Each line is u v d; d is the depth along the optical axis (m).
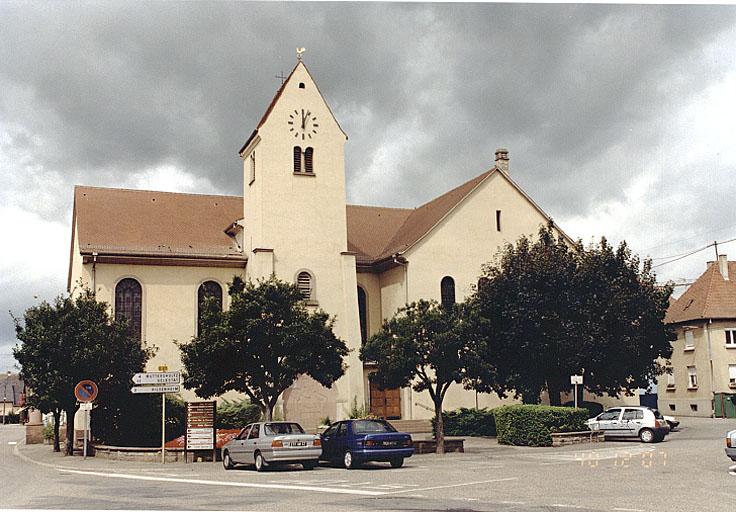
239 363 29.67
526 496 15.75
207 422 29.14
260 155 42.34
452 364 29.75
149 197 46.59
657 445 31.62
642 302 39.47
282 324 29.94
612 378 40.09
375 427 24.88
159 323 40.75
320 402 40.38
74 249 46.34
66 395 32.78
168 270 41.53
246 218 44.03
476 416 40.78
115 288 40.25
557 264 38.53
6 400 118.19
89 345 32.47
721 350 55.44
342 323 42.34
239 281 31.95
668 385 60.41
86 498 17.12
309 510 14.22
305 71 44.28
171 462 28.75
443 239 44.44
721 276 58.28
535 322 37.38
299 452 23.72
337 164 43.94
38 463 30.19
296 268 41.88
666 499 14.80
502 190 46.28
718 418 53.47
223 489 18.62
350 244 48.25
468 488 17.61
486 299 39.00
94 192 45.59
